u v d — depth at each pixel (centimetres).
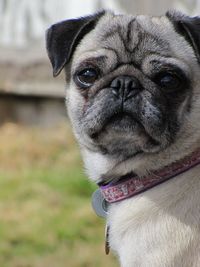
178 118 558
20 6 1612
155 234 545
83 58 580
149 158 566
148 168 567
